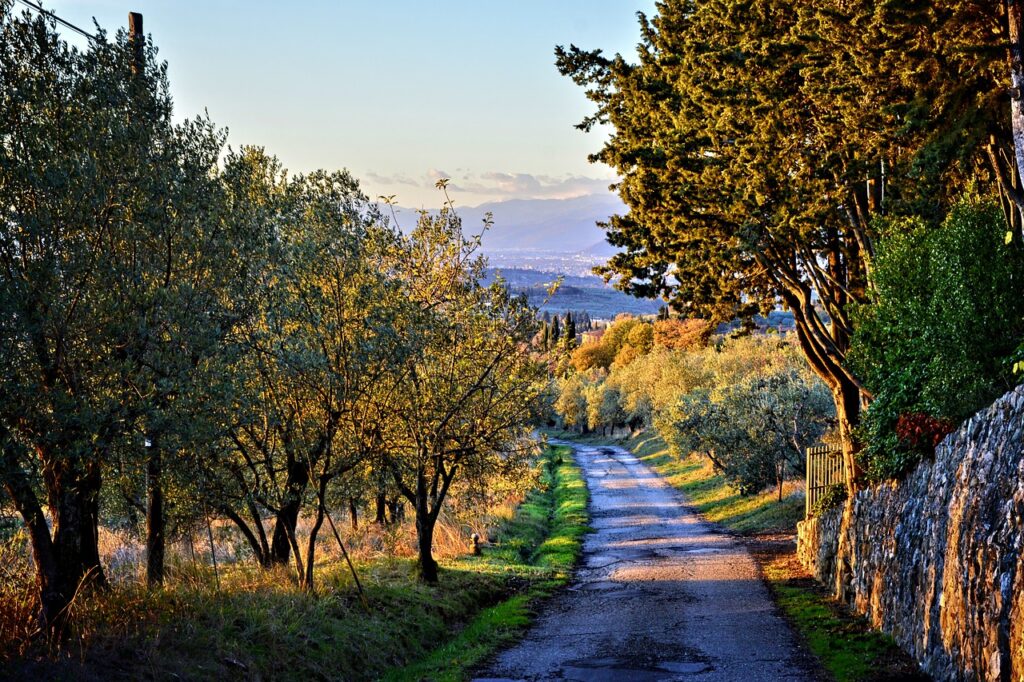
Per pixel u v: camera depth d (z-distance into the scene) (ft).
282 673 39.14
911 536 45.91
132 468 36.09
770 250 69.26
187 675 33.91
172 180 36.17
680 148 67.36
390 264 59.26
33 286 29.81
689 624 57.82
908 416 48.52
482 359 65.98
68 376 31.27
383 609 54.80
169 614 39.11
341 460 54.19
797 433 123.34
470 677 44.91
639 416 327.67
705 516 132.87
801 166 62.54
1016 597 30.17
